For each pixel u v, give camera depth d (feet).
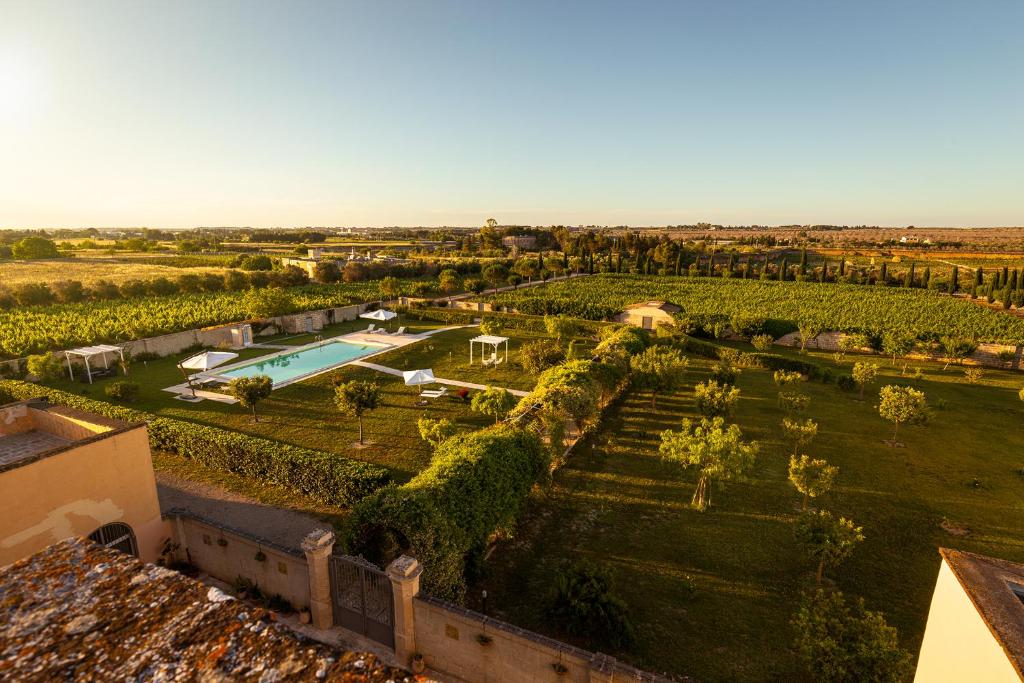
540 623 40.88
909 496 61.46
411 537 38.22
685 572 47.24
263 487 61.11
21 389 87.04
